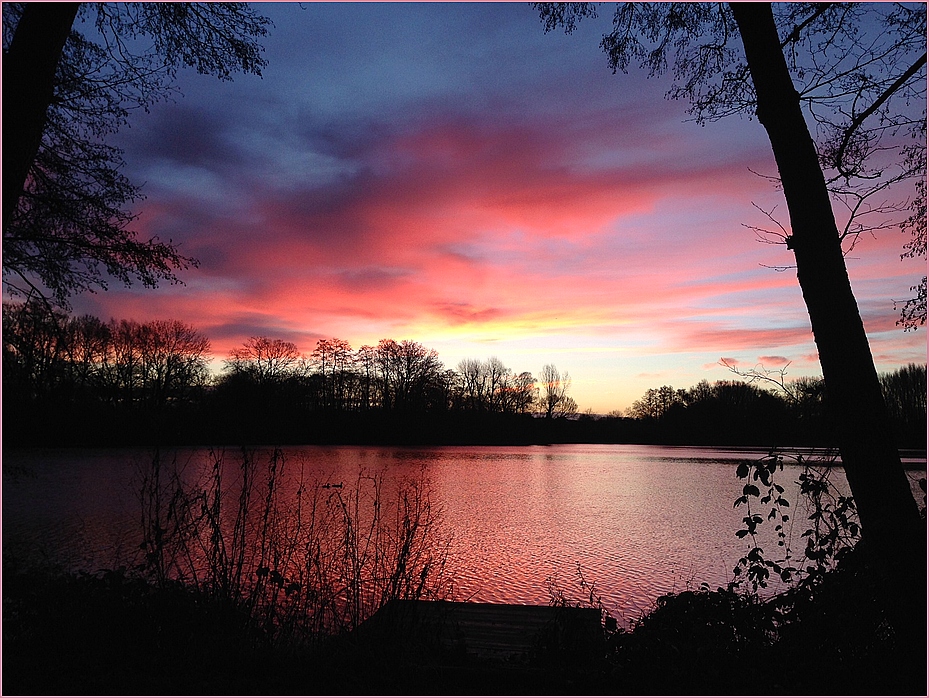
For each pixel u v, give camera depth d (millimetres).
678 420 101750
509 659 5012
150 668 4285
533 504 25438
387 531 6988
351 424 83438
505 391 108312
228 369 70438
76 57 6883
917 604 4266
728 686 4055
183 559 6055
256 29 6793
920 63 5227
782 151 5215
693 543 16719
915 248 6371
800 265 5133
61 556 11312
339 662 4520
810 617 4438
